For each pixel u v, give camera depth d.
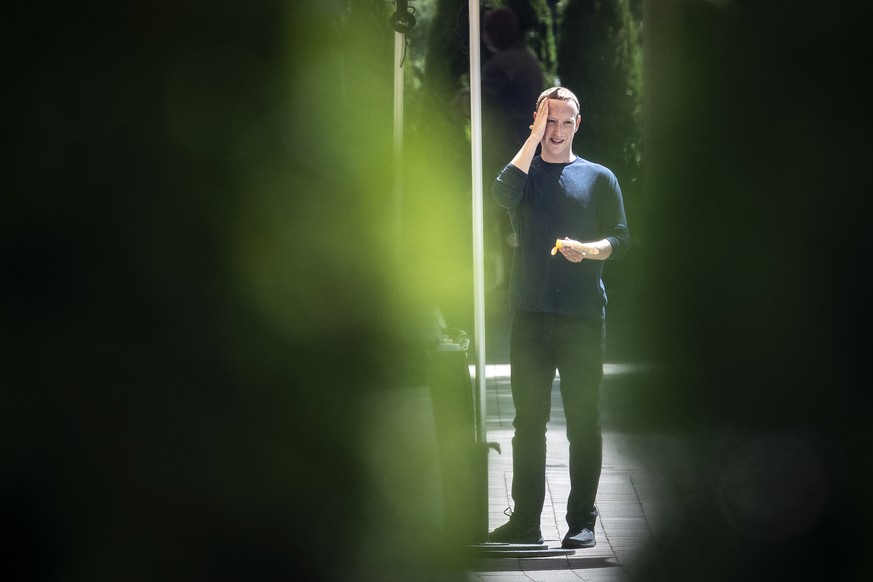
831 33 36.22
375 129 15.00
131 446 13.51
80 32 13.28
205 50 13.55
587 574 15.82
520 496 17.36
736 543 17.12
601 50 43.16
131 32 13.35
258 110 13.77
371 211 14.61
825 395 26.62
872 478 20.20
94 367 13.51
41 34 13.22
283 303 13.95
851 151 36.00
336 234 14.27
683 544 17.20
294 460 13.91
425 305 16.03
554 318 17.38
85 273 13.51
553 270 17.39
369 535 14.52
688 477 20.89
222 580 13.59
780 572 16.03
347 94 15.12
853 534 17.52
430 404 15.32
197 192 13.67
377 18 16.72
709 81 39.12
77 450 13.42
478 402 17.09
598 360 17.42
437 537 15.34
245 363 13.80
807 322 33.22
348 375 14.39
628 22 43.41
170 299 13.64
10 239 13.40
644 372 31.16
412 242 16.41
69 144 13.40
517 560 16.44
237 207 13.77
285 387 13.92
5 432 13.35
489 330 33.50
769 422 24.94
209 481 13.63
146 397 13.57
